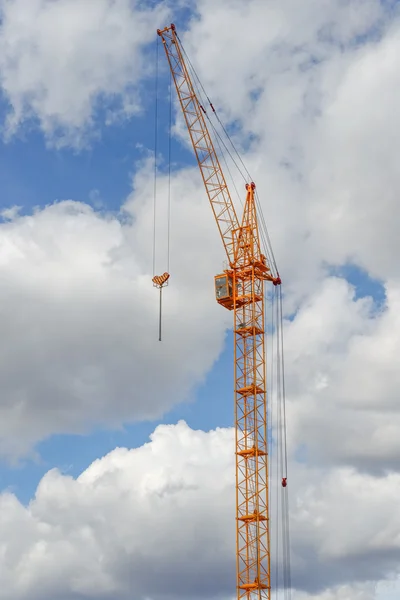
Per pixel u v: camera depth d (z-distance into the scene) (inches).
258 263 7549.2
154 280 7706.7
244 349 7391.7
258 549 6884.8
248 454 7111.2
